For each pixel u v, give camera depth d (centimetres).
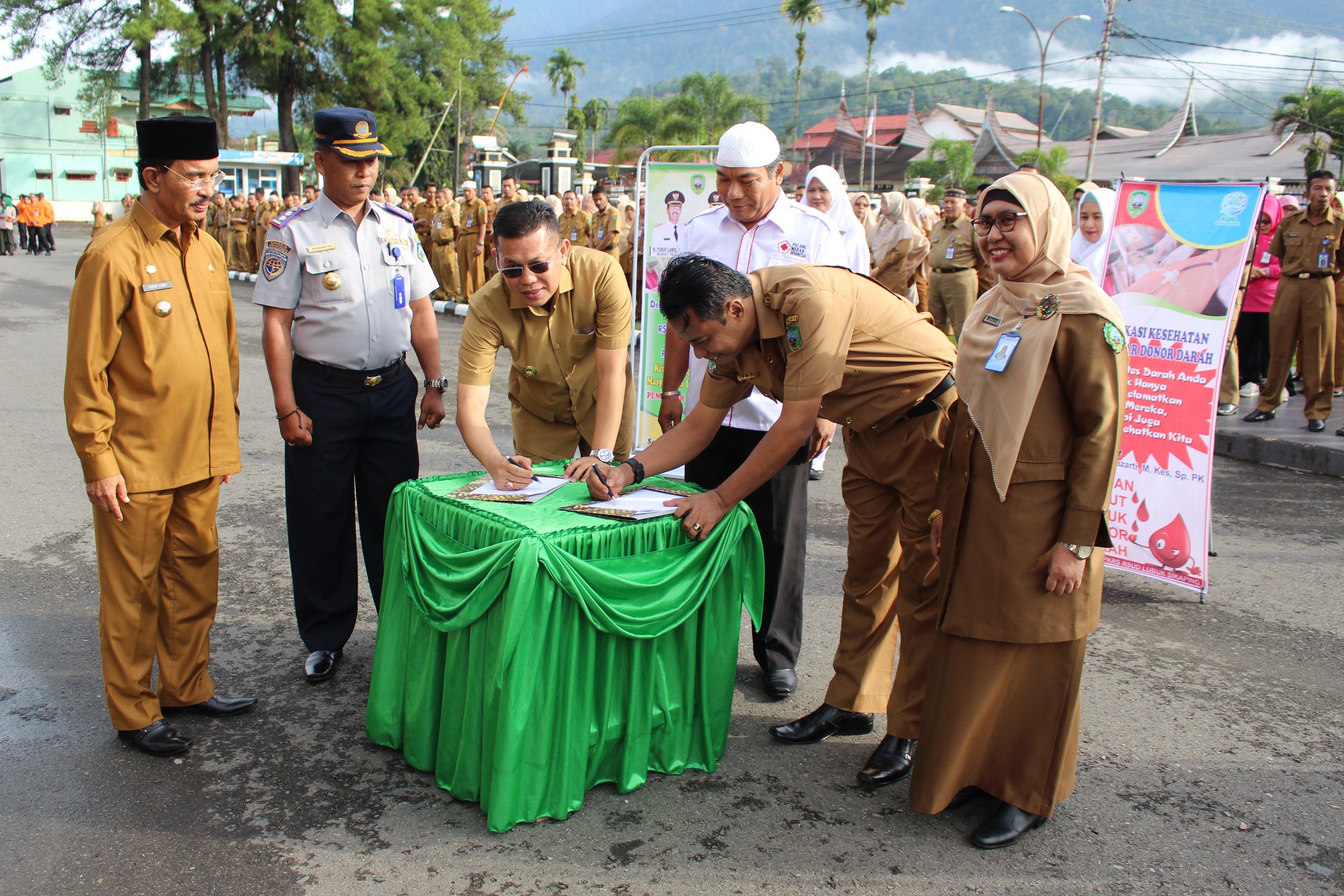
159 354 292
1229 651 396
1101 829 277
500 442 693
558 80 6644
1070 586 250
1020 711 267
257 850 258
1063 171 4238
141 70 3666
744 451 361
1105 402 240
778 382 292
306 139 4744
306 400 350
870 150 6788
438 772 288
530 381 343
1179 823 280
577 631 267
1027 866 259
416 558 293
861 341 281
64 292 1652
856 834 272
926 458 291
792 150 6253
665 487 325
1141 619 430
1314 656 392
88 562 462
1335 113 4191
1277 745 324
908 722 301
